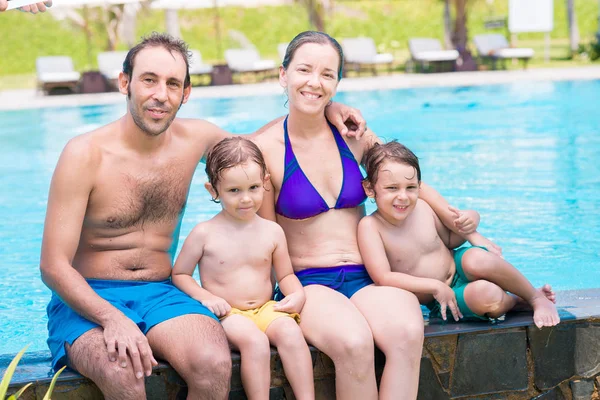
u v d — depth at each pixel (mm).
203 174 8906
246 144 3324
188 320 2957
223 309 3143
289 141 3566
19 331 4348
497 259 3432
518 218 6363
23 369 3049
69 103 15328
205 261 3328
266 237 3332
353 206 3609
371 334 3035
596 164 8391
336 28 25391
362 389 2998
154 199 3318
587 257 5352
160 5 19234
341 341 2980
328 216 3562
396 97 14633
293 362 3002
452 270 3617
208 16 25156
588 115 11734
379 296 3248
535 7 21062
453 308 3350
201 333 2893
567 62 20812
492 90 15031
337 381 3031
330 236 3553
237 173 3244
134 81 3154
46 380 2926
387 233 3531
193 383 2826
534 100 13477
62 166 3137
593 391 3418
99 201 3234
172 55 3184
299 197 3500
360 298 3305
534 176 7887
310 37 3488
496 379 3344
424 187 3785
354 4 25625
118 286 3281
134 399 2779
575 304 3557
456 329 3287
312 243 3551
